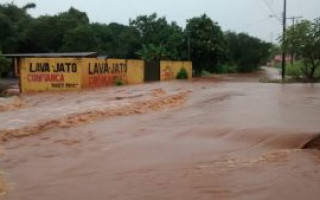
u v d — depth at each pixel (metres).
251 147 10.92
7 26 65.38
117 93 27.39
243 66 92.12
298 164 9.06
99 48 72.19
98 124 14.77
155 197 7.30
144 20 79.12
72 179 8.44
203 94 26.30
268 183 7.84
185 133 12.88
